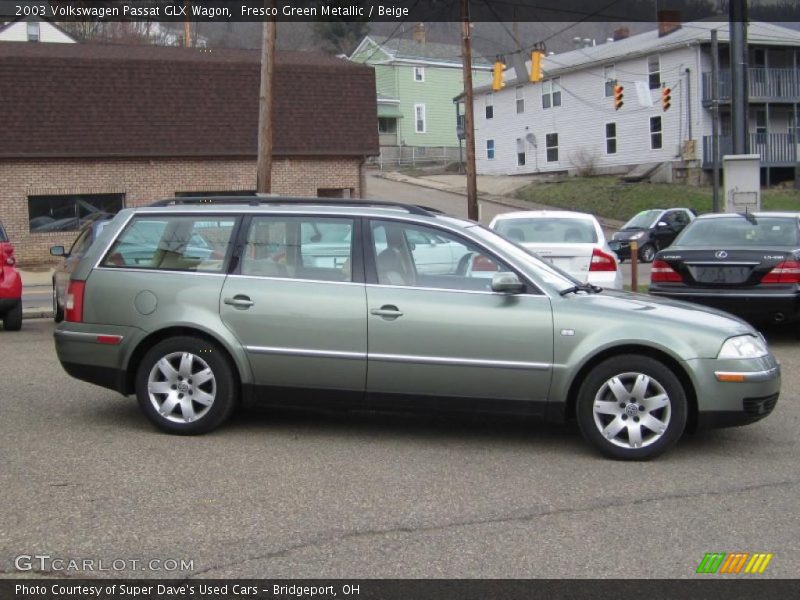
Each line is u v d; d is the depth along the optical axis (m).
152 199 25.77
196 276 6.88
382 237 6.77
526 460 6.41
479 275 6.63
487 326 6.45
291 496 5.53
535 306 6.45
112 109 25.19
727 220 11.86
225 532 4.91
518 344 6.42
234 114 26.50
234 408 6.98
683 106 40.03
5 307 12.63
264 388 6.79
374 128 28.08
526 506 5.40
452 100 58.22
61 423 7.29
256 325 6.73
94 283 7.01
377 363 6.59
